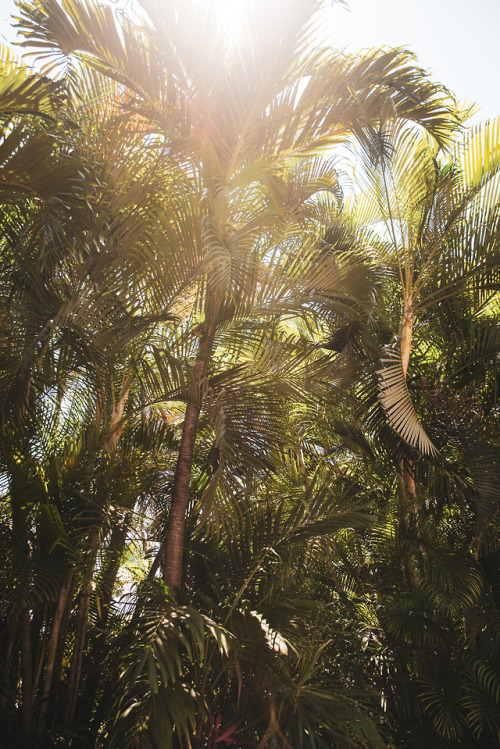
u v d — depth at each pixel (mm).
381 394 4047
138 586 3852
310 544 3668
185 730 2711
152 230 3656
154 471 4391
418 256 5141
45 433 3992
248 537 3666
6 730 3354
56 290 3494
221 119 4148
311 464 5195
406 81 4426
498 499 4250
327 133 4488
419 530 4434
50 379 3293
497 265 4828
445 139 4930
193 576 3998
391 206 5086
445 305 5152
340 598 4551
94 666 3842
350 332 4746
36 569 3227
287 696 3074
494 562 4551
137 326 3402
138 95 4188
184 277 3760
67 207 2768
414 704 4086
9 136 2553
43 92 2807
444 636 4164
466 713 4043
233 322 3953
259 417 3662
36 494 3625
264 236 4094
